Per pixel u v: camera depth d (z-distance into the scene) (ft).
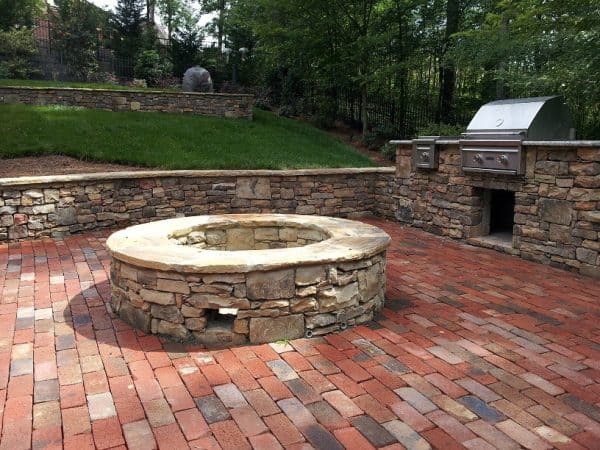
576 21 26.73
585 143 15.35
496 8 36.35
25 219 20.39
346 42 44.60
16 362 9.86
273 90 55.36
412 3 41.78
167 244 12.34
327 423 7.82
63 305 13.08
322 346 10.67
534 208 17.60
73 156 27.45
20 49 53.31
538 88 28.40
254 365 9.78
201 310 10.66
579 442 7.36
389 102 46.24
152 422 7.84
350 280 11.50
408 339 11.03
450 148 21.04
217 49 66.28
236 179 24.89
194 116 40.47
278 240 16.05
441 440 7.39
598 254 15.56
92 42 58.70
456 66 36.65
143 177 22.97
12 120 30.78
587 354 10.30
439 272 16.42
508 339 11.04
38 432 7.56
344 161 34.14
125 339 10.96
